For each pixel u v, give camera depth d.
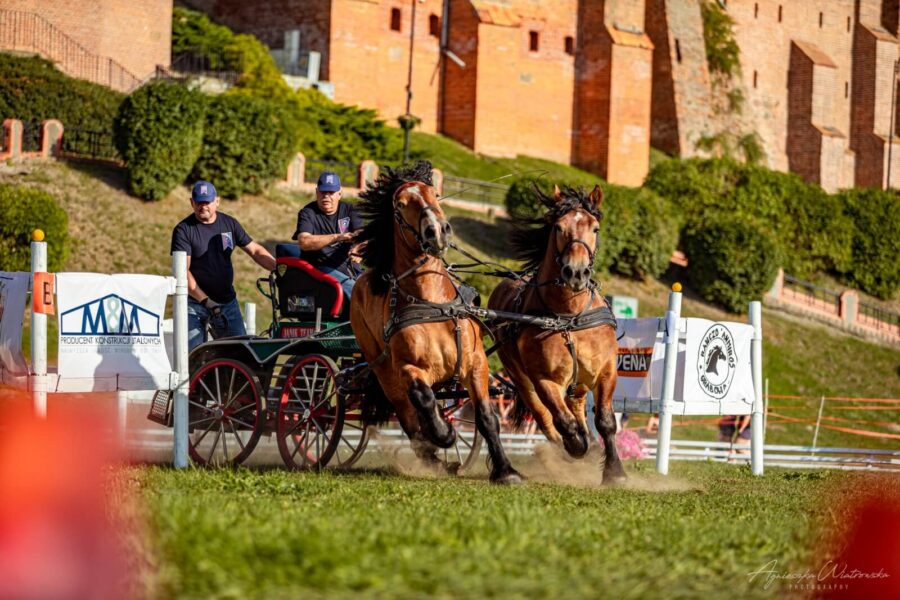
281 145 40.75
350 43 58.84
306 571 5.90
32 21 46.59
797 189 59.59
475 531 7.09
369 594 5.57
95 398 14.70
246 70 51.66
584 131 67.50
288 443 15.96
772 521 9.20
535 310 12.91
